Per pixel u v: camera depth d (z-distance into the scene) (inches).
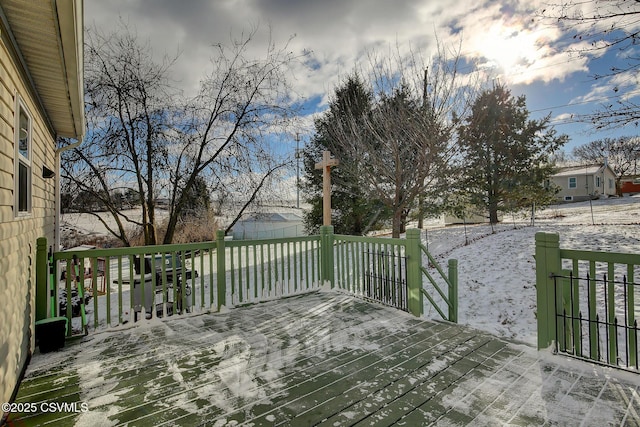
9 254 86.4
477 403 81.5
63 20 87.0
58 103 147.4
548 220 502.0
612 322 96.7
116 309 200.7
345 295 190.5
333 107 423.8
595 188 930.1
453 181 367.9
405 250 155.9
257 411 79.6
